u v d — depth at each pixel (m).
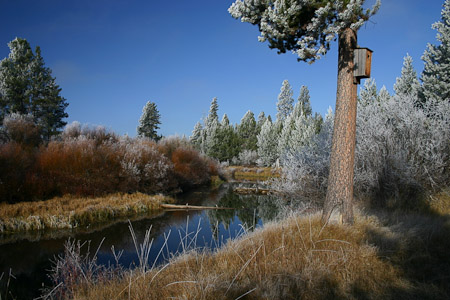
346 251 5.02
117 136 23.42
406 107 10.97
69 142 17.05
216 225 11.52
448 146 9.93
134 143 22.22
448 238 5.88
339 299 3.88
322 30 5.98
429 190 9.65
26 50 26.08
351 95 6.39
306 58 6.31
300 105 53.16
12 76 24.20
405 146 10.31
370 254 5.01
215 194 22.31
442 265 4.87
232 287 3.98
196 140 62.44
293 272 4.40
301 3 5.90
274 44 6.77
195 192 23.39
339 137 6.43
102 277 4.83
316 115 53.41
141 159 19.30
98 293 4.23
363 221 6.66
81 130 21.75
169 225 12.10
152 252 8.64
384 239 5.60
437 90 16.70
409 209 8.68
